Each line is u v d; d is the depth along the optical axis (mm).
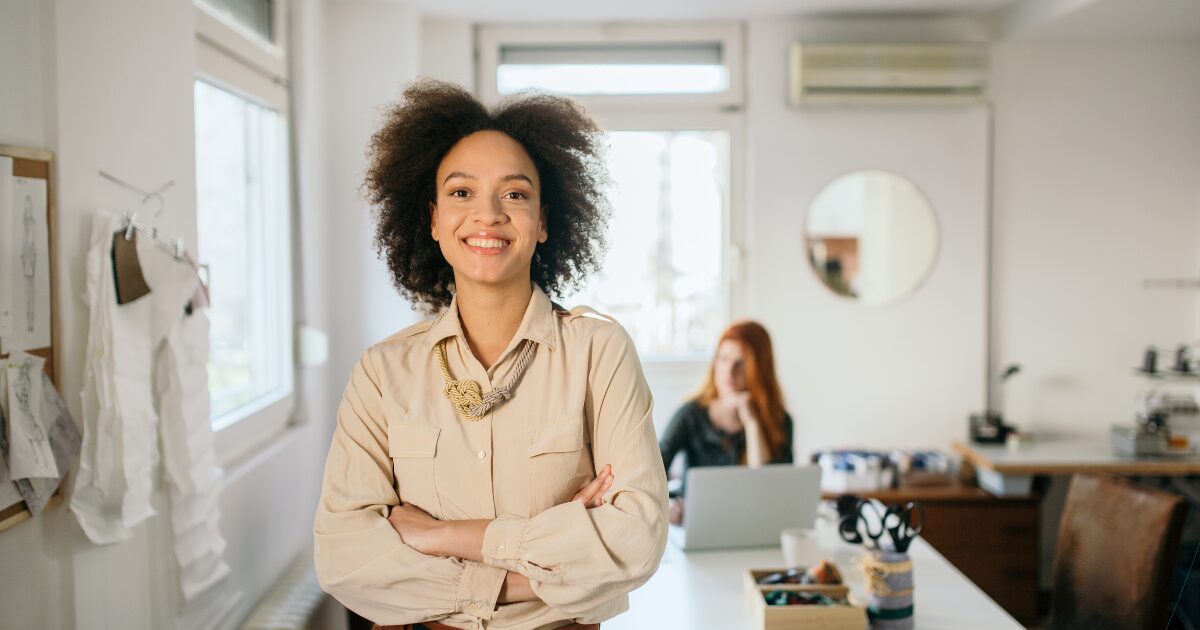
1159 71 4023
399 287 1530
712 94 4027
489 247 1237
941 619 1960
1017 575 3629
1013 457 3639
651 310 4109
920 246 4023
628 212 4078
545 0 3613
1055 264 4082
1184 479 3658
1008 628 1911
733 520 2439
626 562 1199
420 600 1243
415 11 3666
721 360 3109
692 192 4090
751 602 2014
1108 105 4039
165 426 1854
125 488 1644
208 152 2457
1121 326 4102
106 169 1643
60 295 1508
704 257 4109
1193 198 4070
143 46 1787
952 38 3982
